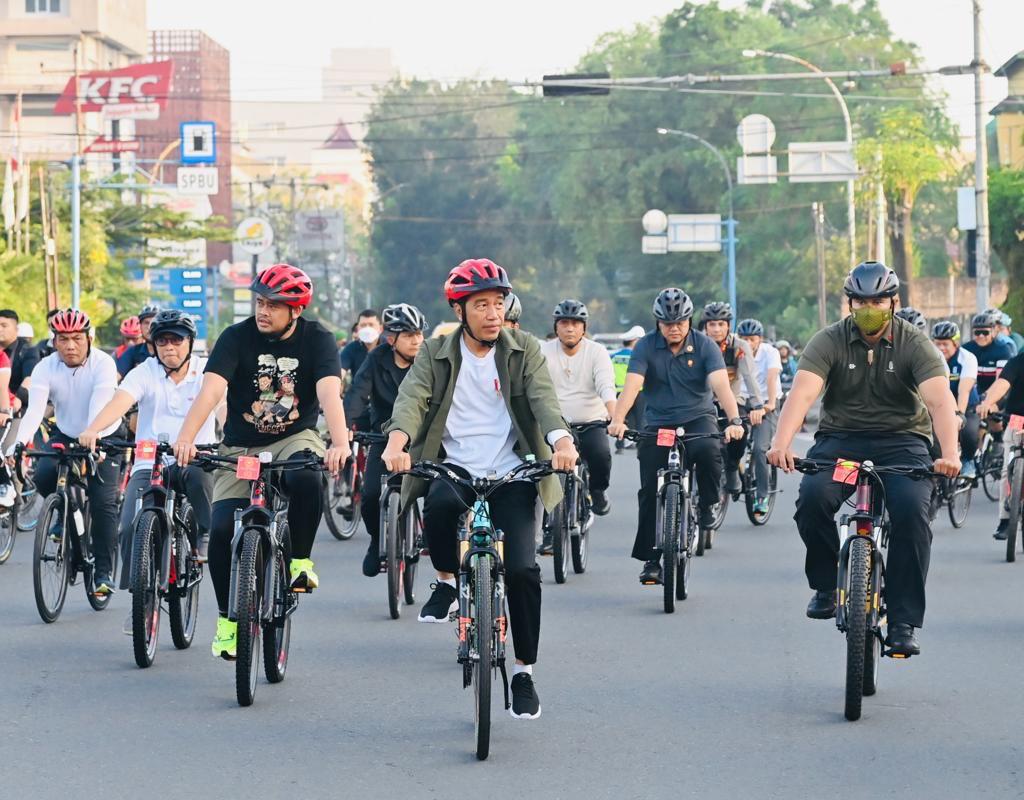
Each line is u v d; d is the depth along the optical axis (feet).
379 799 44.65
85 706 56.65
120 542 73.46
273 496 59.77
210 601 80.94
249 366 59.88
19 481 107.76
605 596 82.99
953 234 517.14
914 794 44.96
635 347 86.48
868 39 510.17
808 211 482.28
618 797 44.75
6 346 107.24
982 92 226.79
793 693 58.59
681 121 525.34
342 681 60.95
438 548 52.75
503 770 47.70
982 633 70.95
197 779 46.83
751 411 102.83
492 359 53.06
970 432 114.01
